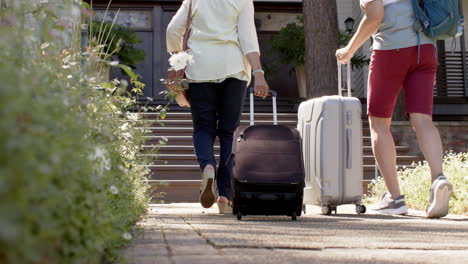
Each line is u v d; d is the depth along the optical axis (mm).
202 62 3846
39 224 777
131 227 2471
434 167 3900
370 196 7324
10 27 1507
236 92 3916
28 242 682
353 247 2133
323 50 10242
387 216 4070
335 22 10367
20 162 712
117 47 3131
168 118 9820
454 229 2996
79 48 3068
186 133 9219
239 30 3926
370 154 9047
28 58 1609
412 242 2346
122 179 2322
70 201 1104
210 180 3693
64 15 2926
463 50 14156
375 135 4234
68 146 1131
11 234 620
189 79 3854
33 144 795
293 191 3463
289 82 14414
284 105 12312
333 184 4270
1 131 709
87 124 1576
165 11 14008
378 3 4051
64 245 1041
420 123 4008
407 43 4027
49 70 1697
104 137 1910
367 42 14445
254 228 2811
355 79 15250
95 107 2391
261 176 3445
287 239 2311
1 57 1229
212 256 1767
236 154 3529
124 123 3432
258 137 3572
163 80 3859
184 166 8062
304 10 10477
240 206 3477
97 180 1420
